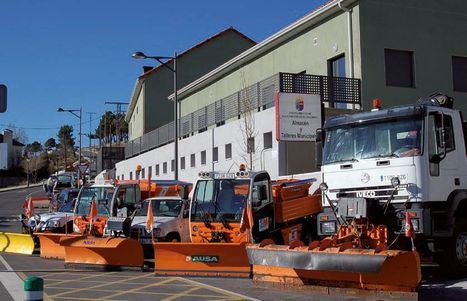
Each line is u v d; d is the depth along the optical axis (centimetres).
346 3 2362
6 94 1274
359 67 2325
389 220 1099
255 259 1099
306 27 2673
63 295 1073
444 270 1159
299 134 2070
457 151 1166
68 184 4909
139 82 5222
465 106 2548
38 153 13400
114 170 5525
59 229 2012
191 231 1359
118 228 1634
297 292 1059
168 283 1214
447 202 1123
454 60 2562
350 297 988
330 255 964
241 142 2555
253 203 1340
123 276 1341
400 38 2419
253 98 2555
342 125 1212
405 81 2434
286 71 2856
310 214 1465
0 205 5703
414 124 1112
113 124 10650
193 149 3192
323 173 1223
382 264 905
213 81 3784
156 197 1830
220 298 1020
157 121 5184
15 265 1570
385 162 1117
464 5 2594
